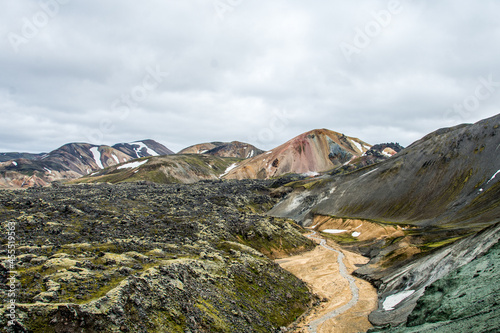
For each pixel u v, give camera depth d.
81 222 122.69
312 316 83.50
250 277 89.50
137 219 138.62
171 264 71.50
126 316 50.28
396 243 133.25
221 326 60.78
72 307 46.69
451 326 44.59
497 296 46.06
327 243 189.62
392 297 85.56
